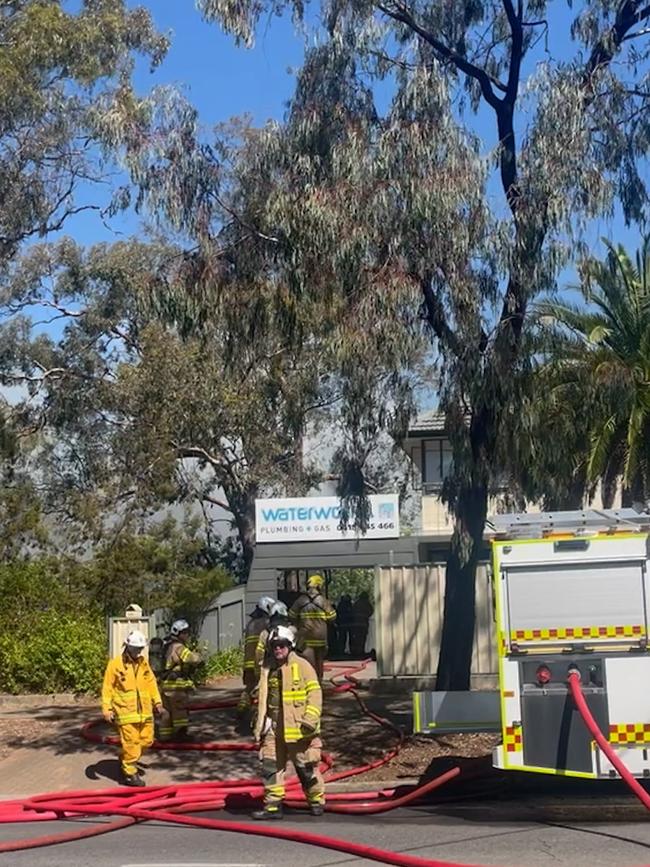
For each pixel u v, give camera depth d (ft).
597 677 32.22
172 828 34.63
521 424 44.47
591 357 57.57
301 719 35.17
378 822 34.45
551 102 43.98
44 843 32.07
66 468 124.77
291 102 46.62
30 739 52.49
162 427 99.09
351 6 46.09
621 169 46.14
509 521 33.78
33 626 67.56
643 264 66.33
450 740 47.37
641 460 66.49
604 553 32.53
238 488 116.78
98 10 71.31
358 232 42.73
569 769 32.07
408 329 43.11
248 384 97.60
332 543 87.92
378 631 64.59
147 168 47.75
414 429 102.89
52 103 69.77
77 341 123.13
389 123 44.39
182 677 49.44
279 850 30.53
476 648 61.98
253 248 47.73
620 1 46.75
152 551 77.15
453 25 47.85
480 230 43.16
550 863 27.89
